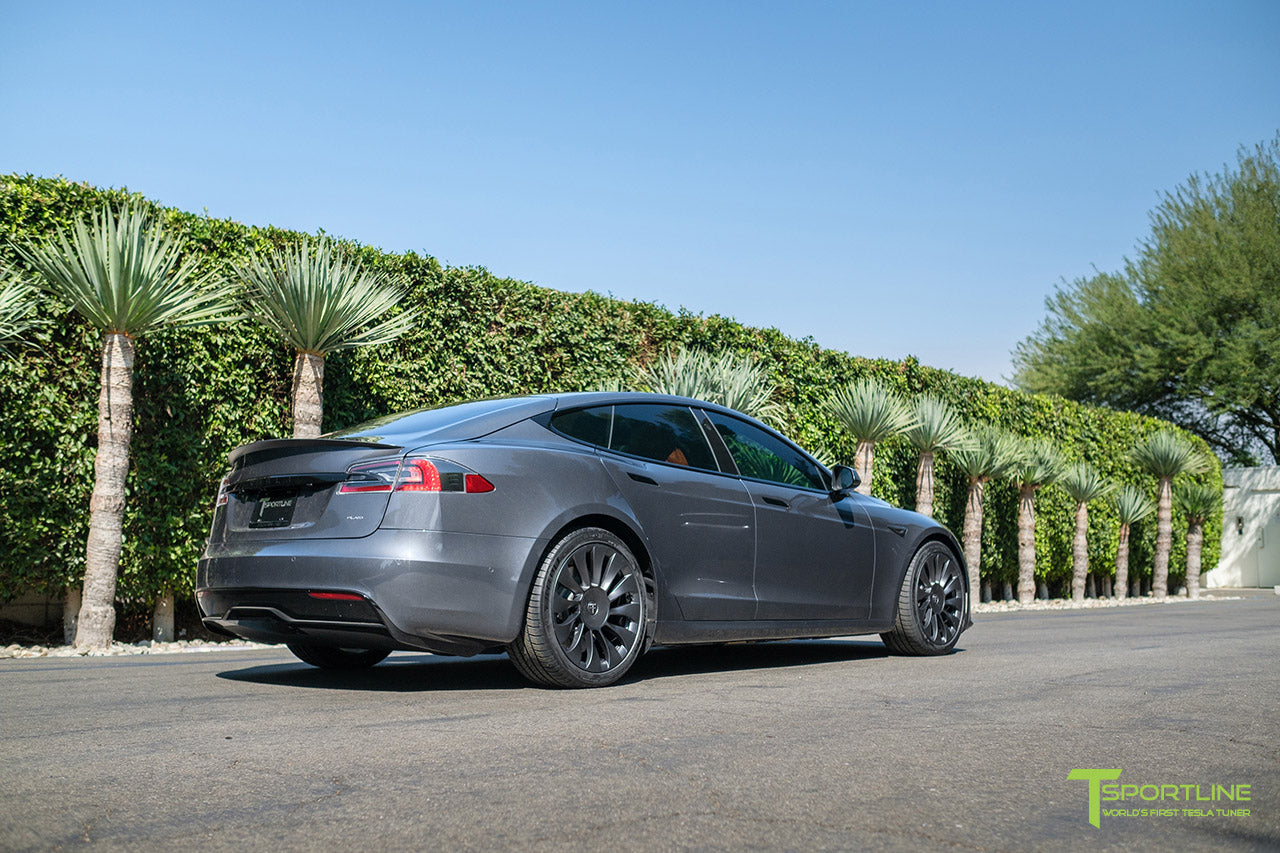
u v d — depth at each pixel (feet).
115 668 17.22
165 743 9.98
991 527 48.96
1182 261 100.12
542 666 13.62
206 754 9.46
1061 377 106.32
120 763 9.10
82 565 23.32
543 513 13.78
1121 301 103.30
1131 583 64.03
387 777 8.55
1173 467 58.08
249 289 25.12
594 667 14.10
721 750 9.66
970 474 44.57
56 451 23.00
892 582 18.98
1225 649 20.52
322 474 13.43
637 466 15.42
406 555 12.75
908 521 19.58
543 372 31.40
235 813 7.50
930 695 13.32
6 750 9.68
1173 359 98.17
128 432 22.36
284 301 24.16
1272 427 101.81
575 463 14.57
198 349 24.79
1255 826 7.41
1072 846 6.92
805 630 17.39
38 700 12.96
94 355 23.57
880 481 42.34
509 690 13.84
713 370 33.04
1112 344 104.06
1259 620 32.42
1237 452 104.99
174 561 24.52
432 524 12.94
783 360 39.24
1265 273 95.25
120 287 21.36
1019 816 7.58
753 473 17.40
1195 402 102.78
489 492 13.47
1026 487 47.75
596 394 15.85
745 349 37.88
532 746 9.80
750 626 16.52
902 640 19.25
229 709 12.10
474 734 10.41
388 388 27.96
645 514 15.12
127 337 22.31
